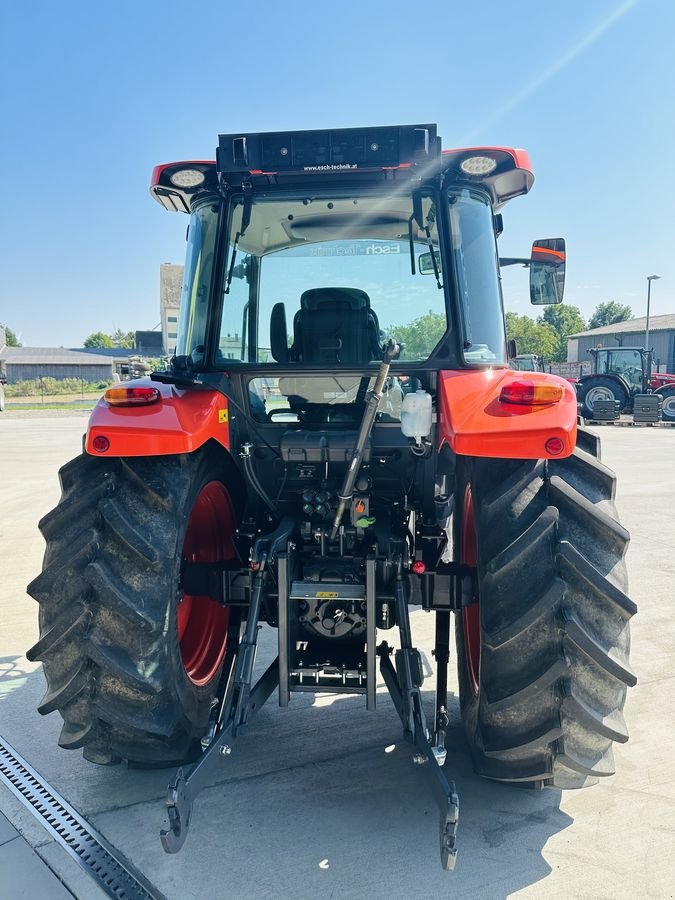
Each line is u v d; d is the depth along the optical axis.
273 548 2.53
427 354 2.87
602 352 19.70
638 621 4.40
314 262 2.95
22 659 3.87
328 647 2.75
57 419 21.95
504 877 2.20
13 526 6.98
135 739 2.37
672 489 8.82
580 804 2.58
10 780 2.73
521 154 2.76
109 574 2.24
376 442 2.90
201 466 2.58
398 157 2.70
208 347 2.96
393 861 2.27
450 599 2.65
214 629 3.11
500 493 2.26
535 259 3.50
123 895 2.12
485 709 2.26
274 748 2.98
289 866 2.25
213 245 2.98
